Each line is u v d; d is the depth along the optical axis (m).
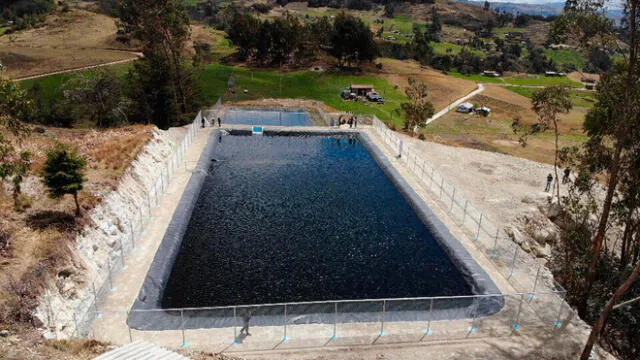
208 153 60.75
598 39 35.09
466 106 121.31
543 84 177.38
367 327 27.86
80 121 74.38
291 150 67.56
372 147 67.31
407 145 69.94
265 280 33.66
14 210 32.38
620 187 39.47
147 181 47.03
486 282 33.12
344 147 70.06
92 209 35.31
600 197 54.62
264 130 74.06
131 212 40.25
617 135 35.00
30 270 26.50
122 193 40.88
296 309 27.58
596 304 39.09
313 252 37.97
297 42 146.50
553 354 26.56
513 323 28.88
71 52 129.25
